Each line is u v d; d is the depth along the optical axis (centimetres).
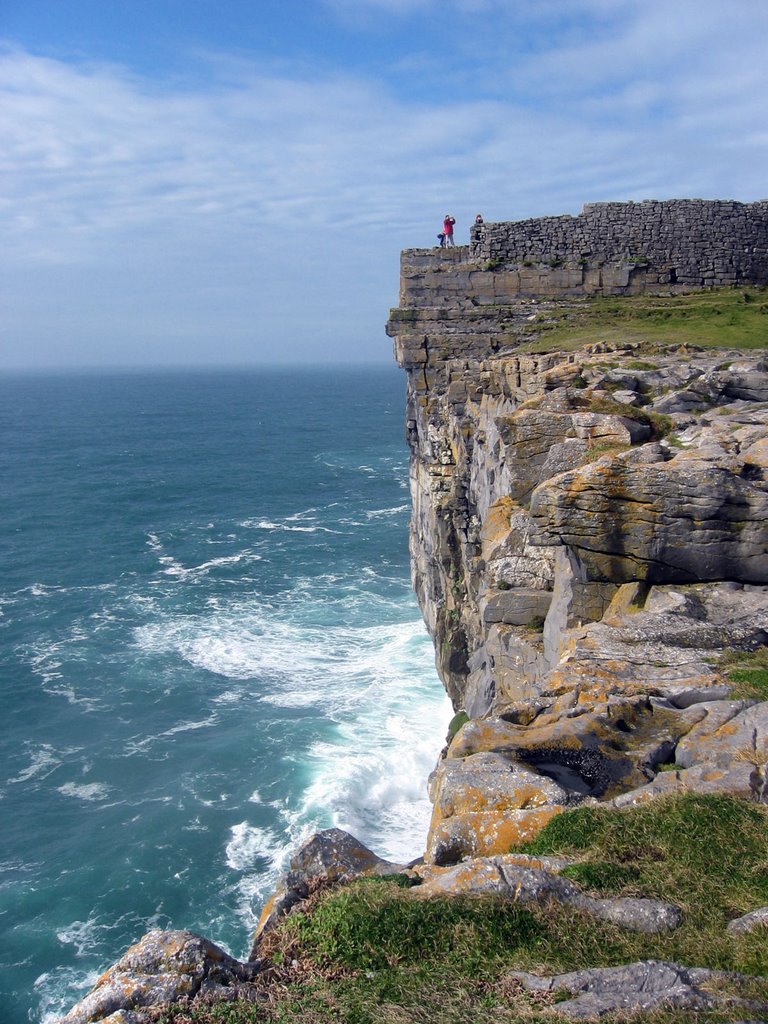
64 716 4016
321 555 6862
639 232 3666
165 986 724
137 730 3847
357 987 730
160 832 3078
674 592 1560
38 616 5428
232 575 6284
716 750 1038
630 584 1628
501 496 2462
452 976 735
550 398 2127
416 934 774
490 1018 680
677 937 765
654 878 834
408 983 728
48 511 8888
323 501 9506
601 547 1627
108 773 3512
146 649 4794
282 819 3112
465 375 3322
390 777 3316
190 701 4109
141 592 5906
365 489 10319
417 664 4325
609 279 3659
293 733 3669
